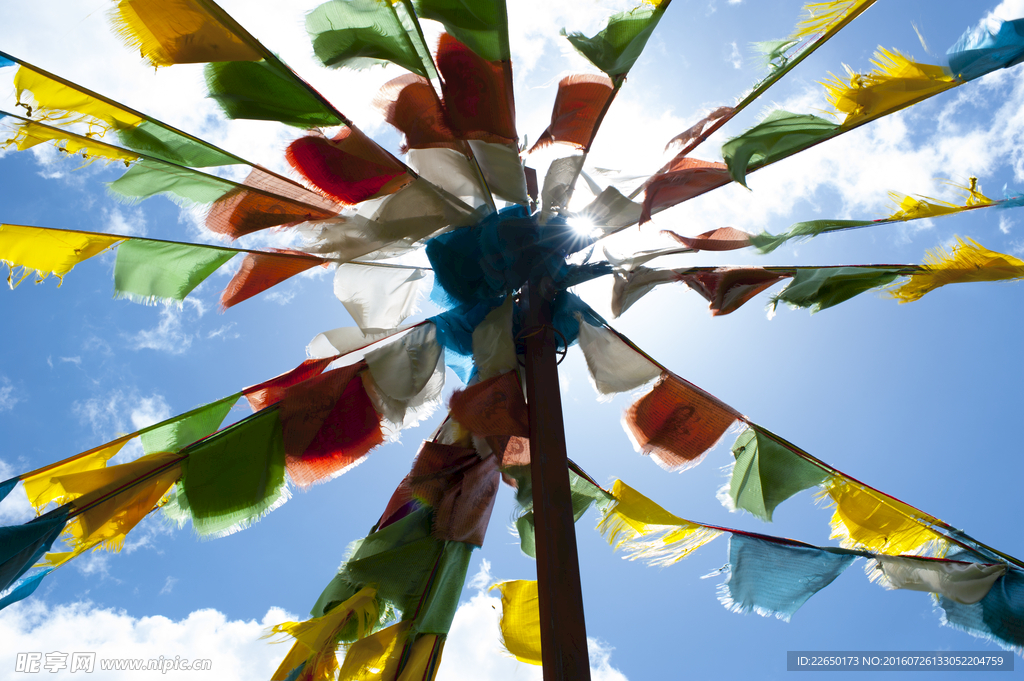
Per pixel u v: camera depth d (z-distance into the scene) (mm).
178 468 3873
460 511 4480
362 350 4582
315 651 3660
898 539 4121
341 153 3941
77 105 3334
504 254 4277
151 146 3578
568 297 4555
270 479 4109
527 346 4152
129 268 4008
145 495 3750
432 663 4180
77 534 3537
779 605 3961
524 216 4363
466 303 4520
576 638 3047
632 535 4398
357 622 4078
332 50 3520
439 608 4328
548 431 3748
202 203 3938
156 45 3262
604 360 4633
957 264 4020
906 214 3768
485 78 3602
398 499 4656
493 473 4777
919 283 4129
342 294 4566
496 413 4031
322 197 4125
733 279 4465
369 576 4137
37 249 3773
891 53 3488
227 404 4207
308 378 4426
